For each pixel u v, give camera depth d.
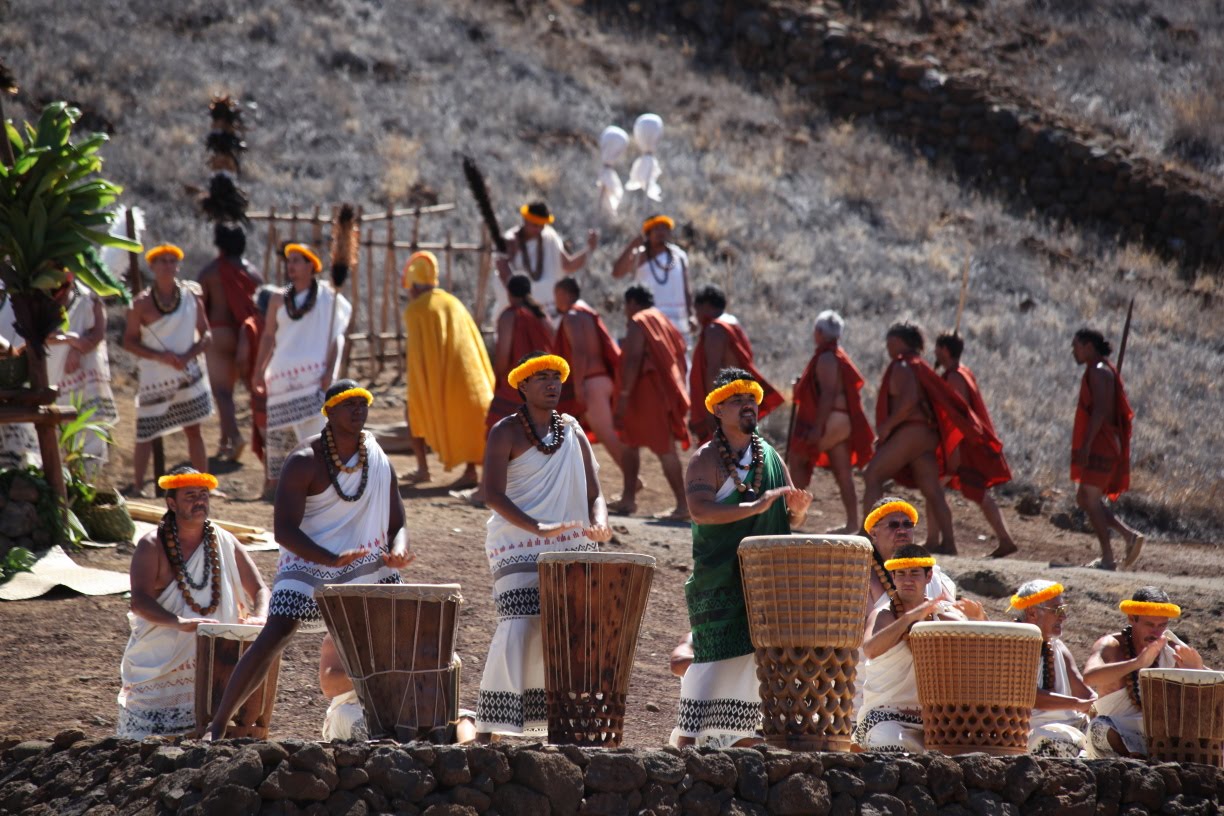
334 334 43.66
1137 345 79.06
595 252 79.19
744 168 94.44
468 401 46.78
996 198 97.69
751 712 22.67
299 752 18.08
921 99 103.62
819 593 21.02
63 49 89.31
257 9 102.19
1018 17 121.94
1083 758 23.34
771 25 112.00
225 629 22.33
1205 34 121.19
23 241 33.50
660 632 33.81
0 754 21.36
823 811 20.16
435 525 40.78
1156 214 95.25
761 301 77.25
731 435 23.19
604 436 47.62
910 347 45.28
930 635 22.47
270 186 79.62
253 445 45.44
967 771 21.30
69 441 37.56
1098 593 39.91
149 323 43.84
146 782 18.88
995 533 50.22
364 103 93.19
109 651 28.89
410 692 20.59
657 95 103.25
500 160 89.31
